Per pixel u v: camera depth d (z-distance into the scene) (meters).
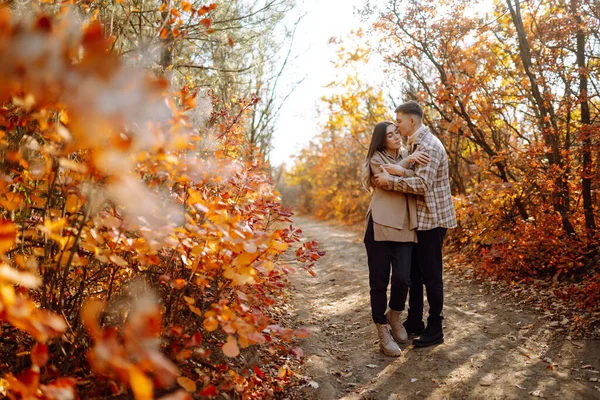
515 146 7.07
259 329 2.02
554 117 5.79
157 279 2.59
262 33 5.21
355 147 18.62
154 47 2.38
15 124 1.68
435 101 7.60
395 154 3.68
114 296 2.45
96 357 1.27
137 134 1.64
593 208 5.61
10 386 1.44
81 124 1.21
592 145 5.09
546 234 5.45
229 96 5.60
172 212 2.17
